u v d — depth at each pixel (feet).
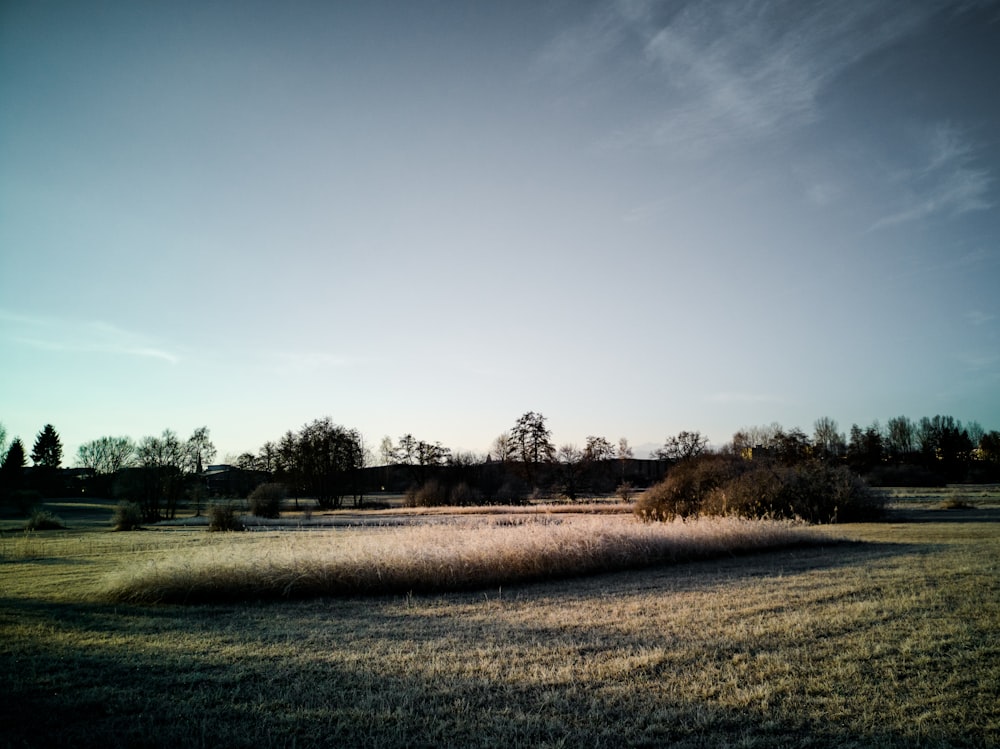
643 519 97.25
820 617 27.25
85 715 17.22
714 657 21.68
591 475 247.09
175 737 15.58
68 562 52.70
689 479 98.37
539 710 17.15
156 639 25.58
